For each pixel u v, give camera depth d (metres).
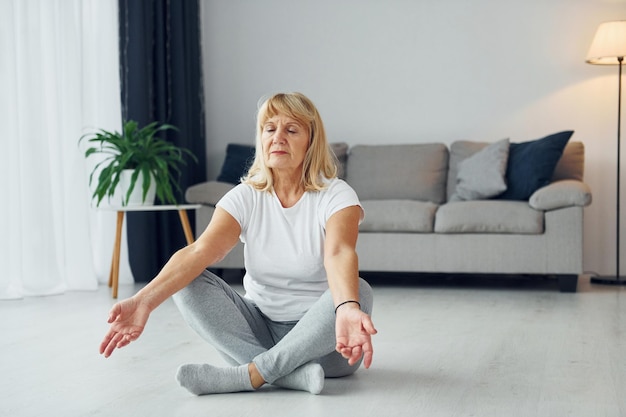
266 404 2.24
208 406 2.23
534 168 5.09
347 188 2.37
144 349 3.13
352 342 1.95
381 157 5.79
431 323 3.70
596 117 5.68
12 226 4.70
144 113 5.47
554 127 5.77
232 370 2.34
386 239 5.03
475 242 4.89
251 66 6.27
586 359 2.86
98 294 4.90
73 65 5.08
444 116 5.96
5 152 4.62
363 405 2.23
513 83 5.83
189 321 2.35
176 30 5.82
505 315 3.93
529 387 2.45
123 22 5.39
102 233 5.45
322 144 2.41
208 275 2.36
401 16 6.00
